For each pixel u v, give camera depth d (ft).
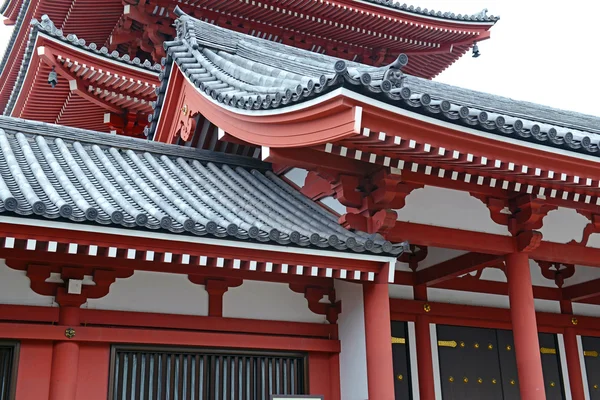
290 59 34.22
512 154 25.46
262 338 27.27
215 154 33.76
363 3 60.03
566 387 40.40
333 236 24.79
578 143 25.86
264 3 57.88
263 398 27.14
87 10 59.00
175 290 26.63
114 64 51.75
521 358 29.71
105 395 24.41
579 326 41.68
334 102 22.20
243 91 28.68
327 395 28.04
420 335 36.45
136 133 59.41
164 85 35.04
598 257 33.30
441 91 36.37
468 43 67.92
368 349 26.40
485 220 30.55
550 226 32.32
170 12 57.41
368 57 67.77
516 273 30.63
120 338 24.90
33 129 31.37
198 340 26.20
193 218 24.97
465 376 37.14
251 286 28.04
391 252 25.64
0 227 20.52
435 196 29.45
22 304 24.06
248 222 26.11
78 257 24.70
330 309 29.09
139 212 23.73
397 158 25.94
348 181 27.40
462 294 38.40
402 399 35.12
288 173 32.55
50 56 49.55
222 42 35.78
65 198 24.32
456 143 24.40
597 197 30.99
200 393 26.17
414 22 63.36
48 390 23.61
